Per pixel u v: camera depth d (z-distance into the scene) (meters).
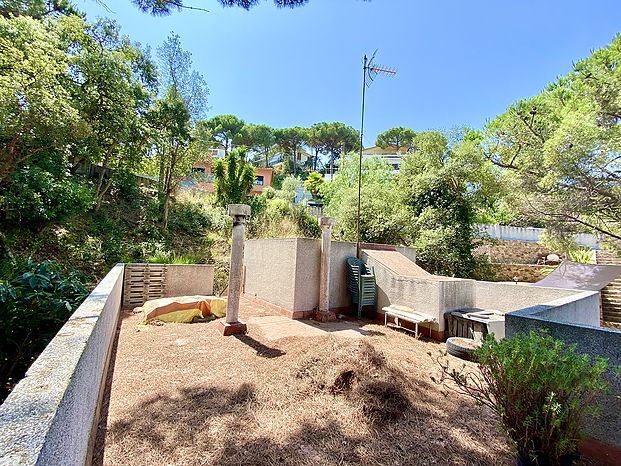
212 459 2.31
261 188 26.50
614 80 7.59
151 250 11.38
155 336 5.32
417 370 4.20
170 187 13.86
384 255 7.98
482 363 2.42
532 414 2.09
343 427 2.77
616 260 13.55
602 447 2.29
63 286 4.44
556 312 3.61
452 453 2.49
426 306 6.15
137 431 2.62
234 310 5.64
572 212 8.23
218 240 13.97
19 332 3.96
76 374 1.55
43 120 7.24
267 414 2.94
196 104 14.42
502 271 14.58
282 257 7.58
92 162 11.71
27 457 0.88
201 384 3.56
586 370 2.05
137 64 13.87
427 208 13.72
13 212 7.85
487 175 13.30
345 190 17.00
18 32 7.24
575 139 7.53
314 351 4.12
